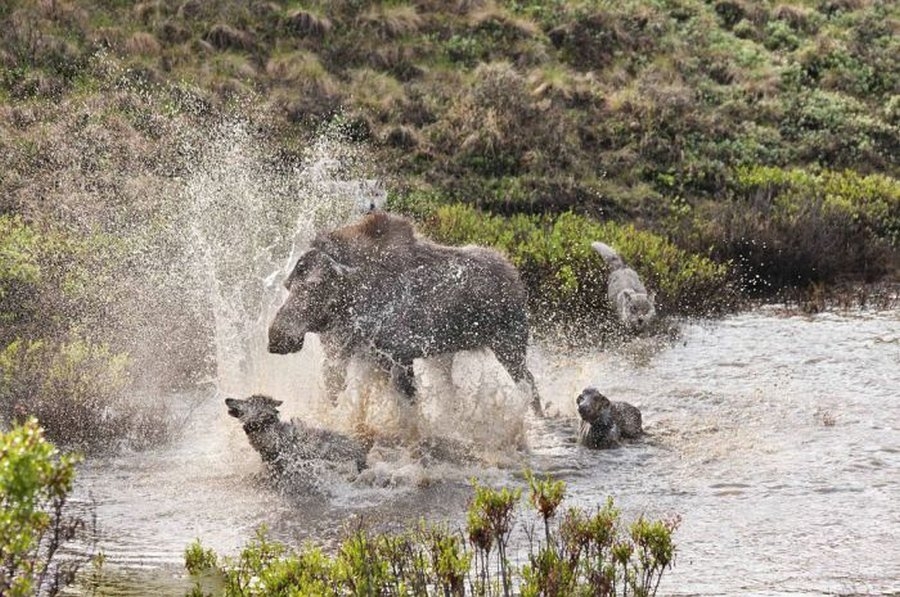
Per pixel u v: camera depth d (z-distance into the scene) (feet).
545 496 77.97
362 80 289.74
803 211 250.16
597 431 130.62
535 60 313.73
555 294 198.29
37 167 222.69
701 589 88.79
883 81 337.52
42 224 195.31
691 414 144.56
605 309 195.83
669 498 112.68
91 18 286.66
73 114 241.76
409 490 115.65
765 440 132.67
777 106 312.71
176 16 294.46
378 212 134.51
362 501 112.47
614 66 319.06
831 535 101.76
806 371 166.50
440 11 328.70
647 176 275.80
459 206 238.48
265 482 117.29
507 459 126.52
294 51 294.25
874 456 125.49
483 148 270.26
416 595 76.54
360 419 133.49
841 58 343.46
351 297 129.29
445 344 134.41
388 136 268.21
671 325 196.03
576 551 77.87
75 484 116.37
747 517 106.63
